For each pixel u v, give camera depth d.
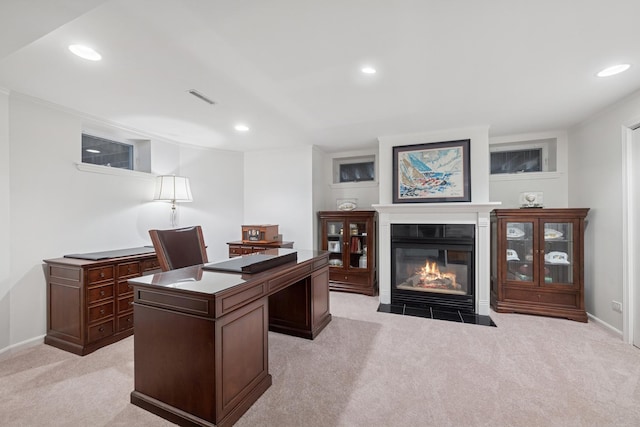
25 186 2.51
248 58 1.90
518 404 1.74
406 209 3.68
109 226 3.21
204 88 2.36
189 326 1.54
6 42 1.57
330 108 2.83
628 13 1.46
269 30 1.59
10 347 2.39
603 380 1.98
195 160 4.33
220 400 1.51
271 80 2.22
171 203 3.98
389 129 3.54
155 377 1.66
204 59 1.90
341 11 1.44
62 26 1.53
